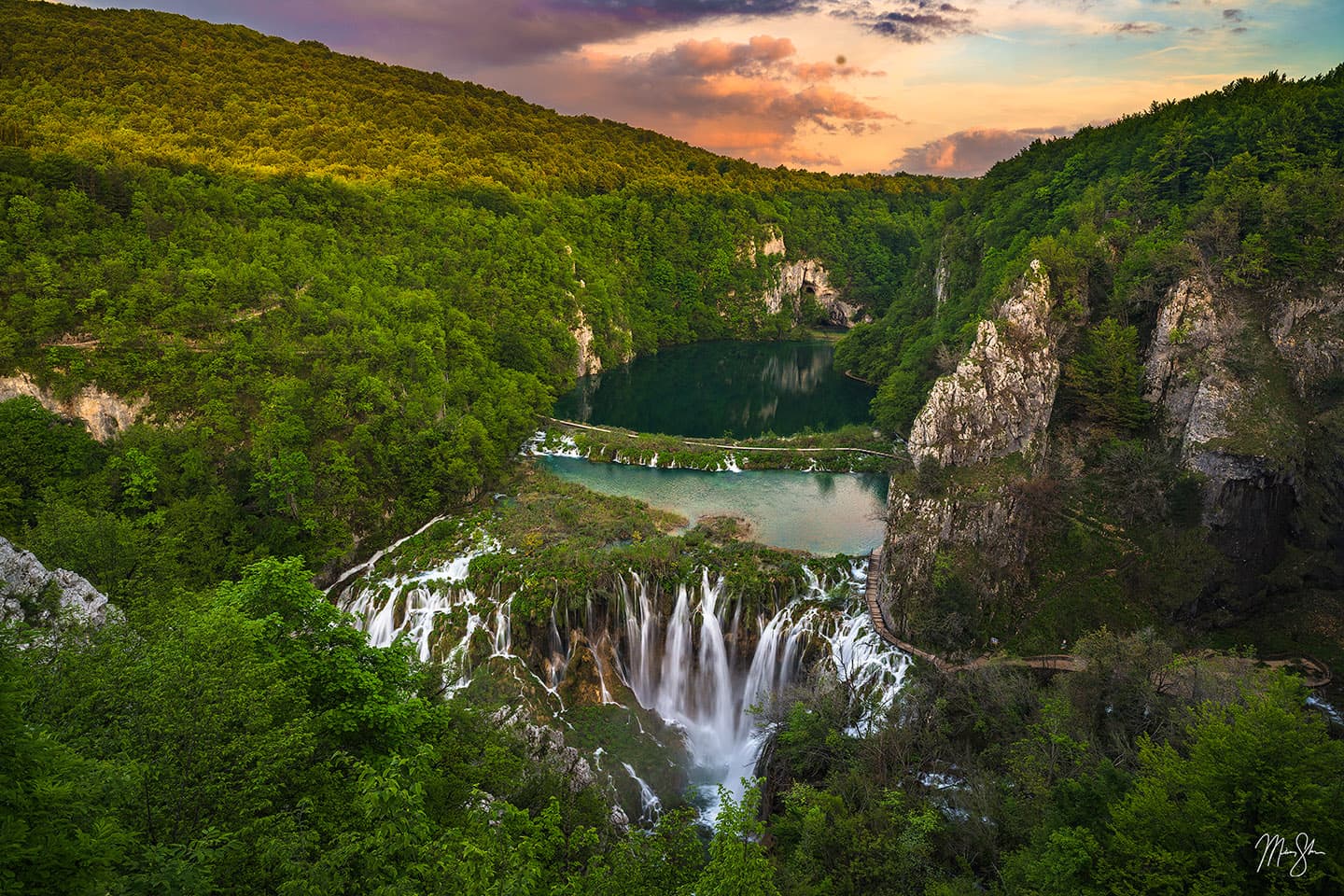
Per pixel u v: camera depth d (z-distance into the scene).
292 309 107.06
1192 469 74.06
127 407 88.00
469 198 188.88
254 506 84.06
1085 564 71.81
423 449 97.12
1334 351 75.19
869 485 107.56
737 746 68.38
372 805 23.41
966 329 112.81
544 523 89.38
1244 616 69.19
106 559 57.28
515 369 147.25
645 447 118.81
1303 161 90.50
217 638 28.08
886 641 67.31
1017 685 58.19
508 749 45.38
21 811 17.41
